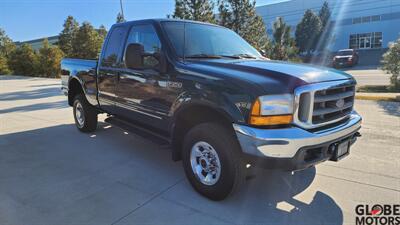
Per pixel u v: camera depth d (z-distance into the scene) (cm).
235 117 274
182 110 332
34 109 895
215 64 328
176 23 401
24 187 355
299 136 262
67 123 691
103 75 486
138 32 414
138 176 385
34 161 442
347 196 331
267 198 326
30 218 288
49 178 380
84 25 2994
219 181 304
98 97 514
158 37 375
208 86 299
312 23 4131
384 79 1684
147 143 527
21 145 521
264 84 268
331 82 295
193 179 334
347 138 316
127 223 279
